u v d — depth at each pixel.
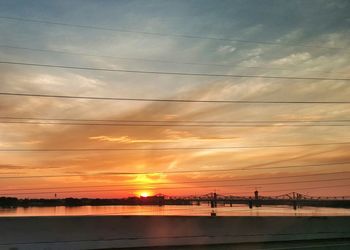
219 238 12.76
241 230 13.12
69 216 11.37
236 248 12.09
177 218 12.53
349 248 12.38
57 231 11.09
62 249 10.95
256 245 12.68
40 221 11.01
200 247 12.16
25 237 10.71
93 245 11.31
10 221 10.71
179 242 12.26
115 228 11.73
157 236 12.09
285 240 13.51
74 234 11.23
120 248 11.55
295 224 13.95
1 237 10.48
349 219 14.85
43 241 10.84
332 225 14.46
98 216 11.68
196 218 12.74
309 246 12.61
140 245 11.79
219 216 13.07
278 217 13.84
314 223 14.21
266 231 13.41
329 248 12.34
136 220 12.04
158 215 12.36
